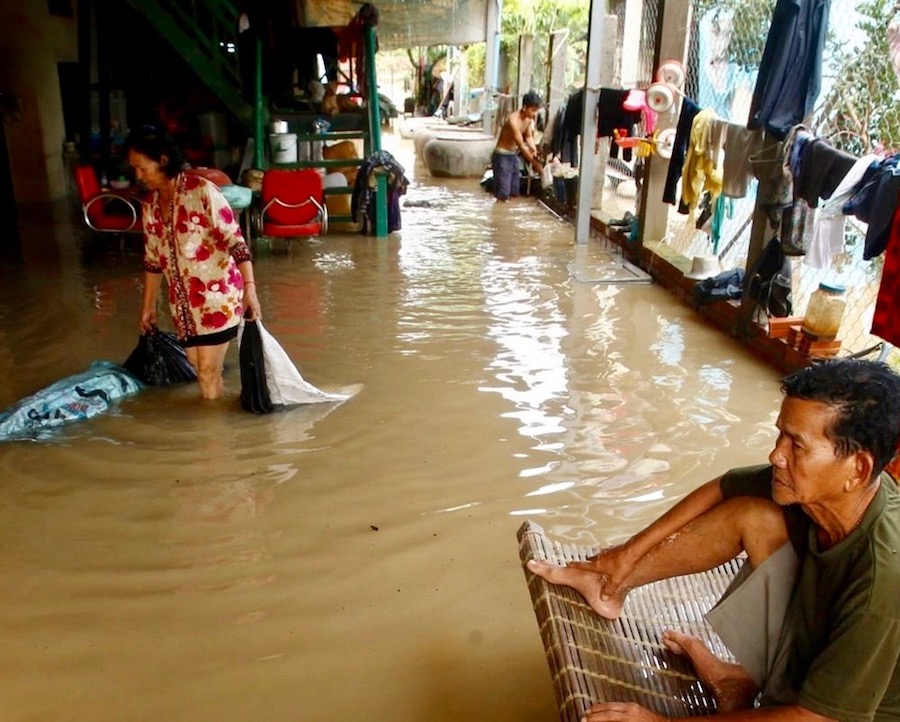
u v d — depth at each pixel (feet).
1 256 27.07
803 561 6.31
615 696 6.76
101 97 32.76
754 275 18.37
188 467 13.14
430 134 49.83
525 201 39.45
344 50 36.81
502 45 53.78
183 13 29.37
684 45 24.16
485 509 11.96
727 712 6.67
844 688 5.58
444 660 9.02
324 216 26.61
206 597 10.01
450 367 17.47
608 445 13.96
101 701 8.37
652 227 25.99
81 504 12.05
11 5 32.76
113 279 24.44
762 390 16.40
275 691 8.54
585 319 20.88
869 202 13.51
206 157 33.91
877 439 5.38
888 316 12.04
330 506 12.03
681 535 7.04
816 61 16.39
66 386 15.07
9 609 9.75
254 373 14.98
